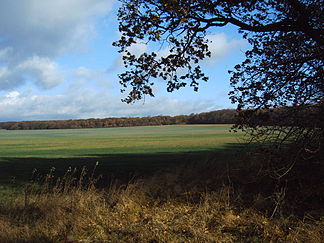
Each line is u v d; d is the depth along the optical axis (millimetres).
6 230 6434
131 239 6098
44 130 152375
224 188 8797
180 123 159500
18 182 12141
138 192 8977
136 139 60812
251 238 6023
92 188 9008
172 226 6672
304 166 8664
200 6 9305
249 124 9516
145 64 9938
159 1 8820
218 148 32375
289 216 6699
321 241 5613
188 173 11703
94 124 167250
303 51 9953
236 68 10273
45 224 6828
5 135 107562
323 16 9414
